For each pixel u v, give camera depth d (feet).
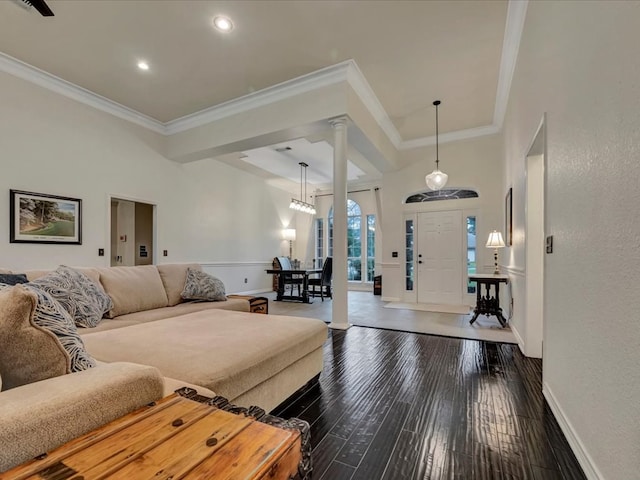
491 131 17.16
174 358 4.96
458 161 18.15
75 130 13.32
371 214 28.40
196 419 2.71
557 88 5.96
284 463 2.35
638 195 3.27
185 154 16.46
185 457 2.18
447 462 4.68
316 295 23.40
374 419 5.90
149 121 16.17
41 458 2.12
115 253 19.51
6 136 11.33
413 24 9.53
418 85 12.87
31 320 2.81
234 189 23.17
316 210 31.96
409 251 20.04
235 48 10.68
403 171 19.76
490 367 8.50
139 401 2.87
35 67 11.75
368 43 10.39
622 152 3.59
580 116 4.83
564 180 5.55
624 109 3.55
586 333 4.54
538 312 9.25
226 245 22.18
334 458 4.79
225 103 14.42
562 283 5.64
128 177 15.37
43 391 2.44
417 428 5.59
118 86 13.10
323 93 12.19
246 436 2.49
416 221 19.76
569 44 5.32
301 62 11.42
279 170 24.57
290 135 13.75
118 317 8.79
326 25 9.59
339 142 12.30
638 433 3.19
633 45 3.38
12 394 2.38
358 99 12.90
